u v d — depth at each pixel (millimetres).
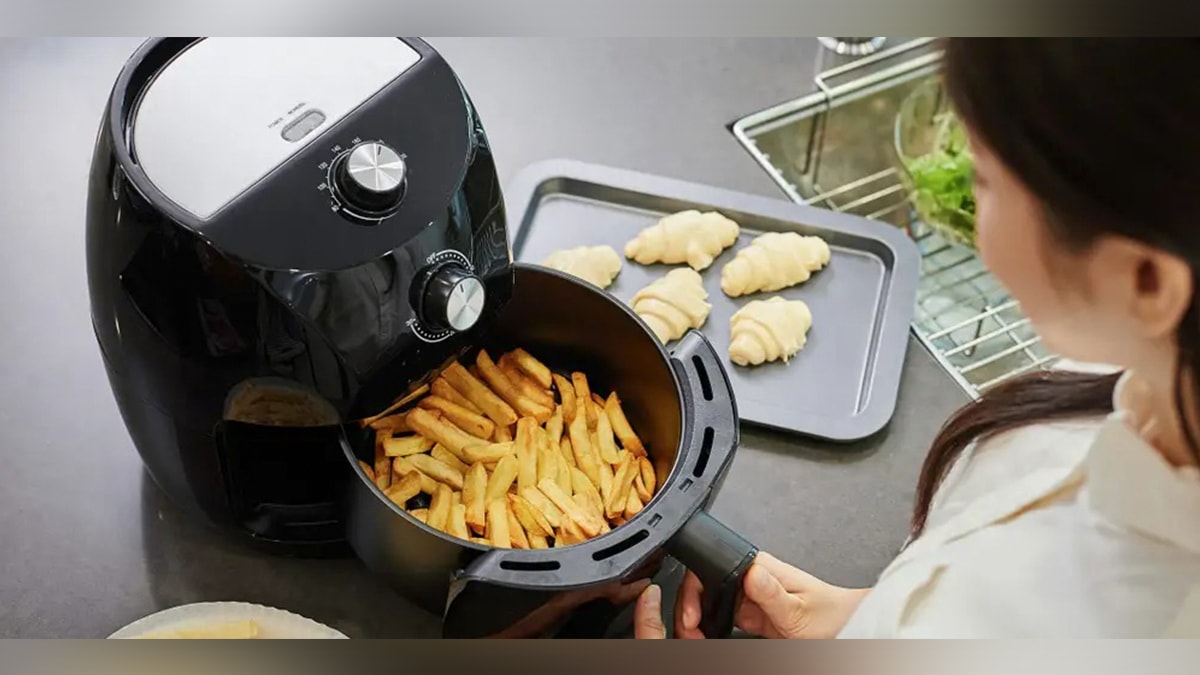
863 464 830
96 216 630
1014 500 711
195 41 665
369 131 627
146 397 680
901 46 1092
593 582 620
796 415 839
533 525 703
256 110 631
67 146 978
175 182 602
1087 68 497
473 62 1068
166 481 745
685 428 699
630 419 785
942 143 1030
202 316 606
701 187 970
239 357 621
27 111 999
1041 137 525
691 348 737
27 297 881
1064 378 732
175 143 617
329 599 749
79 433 815
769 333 859
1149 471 633
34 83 1020
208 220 586
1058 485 699
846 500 812
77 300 882
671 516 654
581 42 1096
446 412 744
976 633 692
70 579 750
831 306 911
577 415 762
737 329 871
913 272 925
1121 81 493
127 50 1049
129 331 644
